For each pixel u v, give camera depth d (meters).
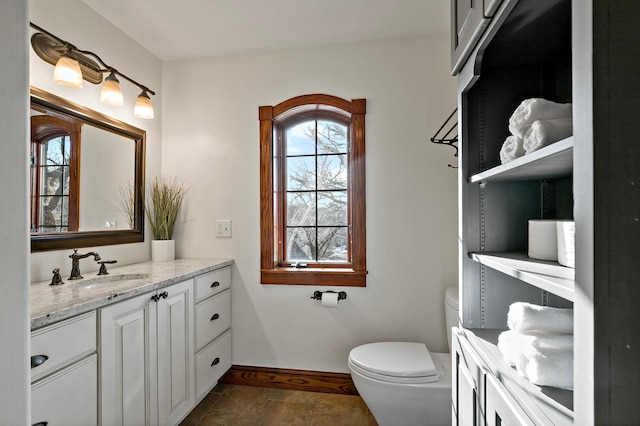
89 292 1.35
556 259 0.98
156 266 2.03
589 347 0.55
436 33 2.12
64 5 1.69
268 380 2.28
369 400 1.65
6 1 0.42
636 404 0.53
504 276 1.24
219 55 2.39
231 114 2.37
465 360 1.13
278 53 2.31
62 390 1.11
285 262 2.36
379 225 2.16
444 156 2.10
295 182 2.38
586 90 0.55
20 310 0.43
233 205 2.35
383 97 2.17
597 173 0.54
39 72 1.55
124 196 2.07
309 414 1.95
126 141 2.10
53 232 1.61
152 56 2.35
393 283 2.14
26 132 0.44
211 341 2.07
